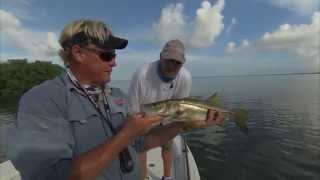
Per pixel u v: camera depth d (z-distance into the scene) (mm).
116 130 2109
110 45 2047
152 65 4574
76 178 1746
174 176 5152
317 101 35250
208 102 3338
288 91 54781
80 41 2002
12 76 53281
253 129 19109
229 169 11914
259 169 11789
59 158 1762
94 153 1793
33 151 1702
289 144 15211
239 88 68250
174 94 4793
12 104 44281
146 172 4684
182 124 3127
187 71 4863
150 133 2629
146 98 4660
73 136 1918
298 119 22500
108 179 2057
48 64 53188
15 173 3365
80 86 2029
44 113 1833
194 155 13891
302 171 11383
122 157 2168
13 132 1774
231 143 15789
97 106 2078
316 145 14836
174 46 4371
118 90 2434
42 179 1711
